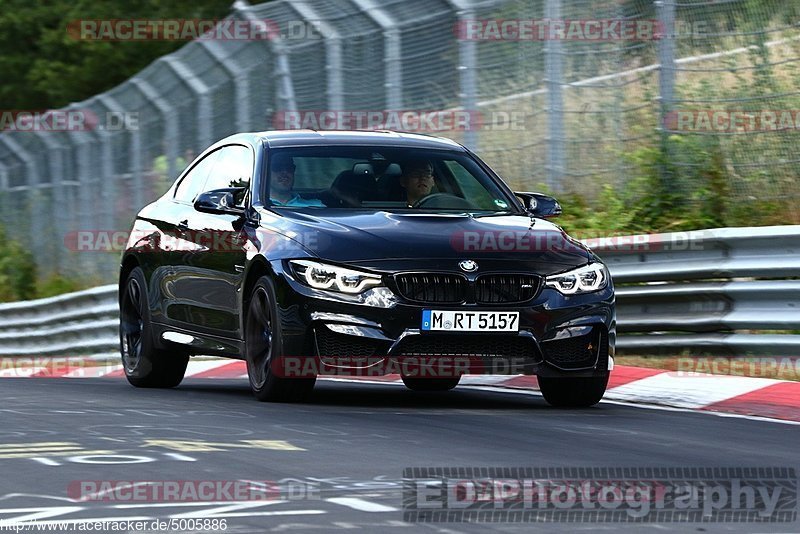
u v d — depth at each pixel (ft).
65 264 157.17
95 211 144.77
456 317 55.67
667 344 77.61
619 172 99.76
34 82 265.95
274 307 57.16
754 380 65.00
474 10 103.40
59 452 42.34
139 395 64.75
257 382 59.67
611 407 60.54
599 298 58.29
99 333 121.08
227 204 62.13
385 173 63.57
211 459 41.06
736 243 74.43
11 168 168.55
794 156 93.09
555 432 49.39
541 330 56.75
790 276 72.54
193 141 122.93
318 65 109.81
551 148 102.27
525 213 63.72
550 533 30.99
